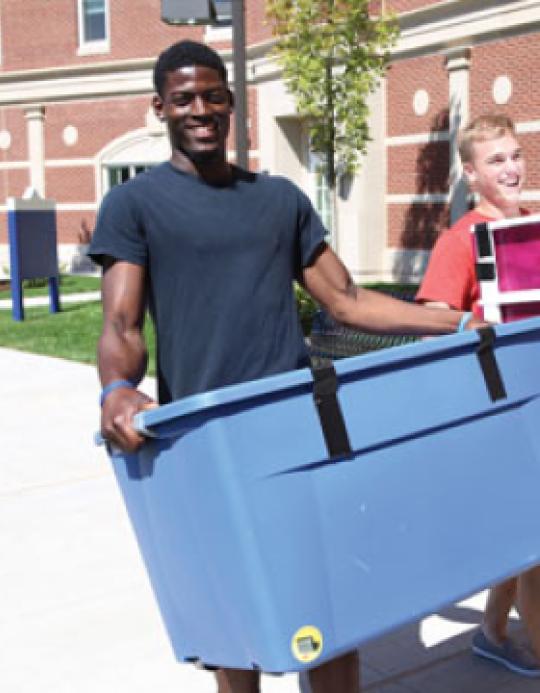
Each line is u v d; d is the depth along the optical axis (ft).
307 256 7.66
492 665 10.21
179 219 7.08
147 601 12.26
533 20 44.24
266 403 5.93
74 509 15.81
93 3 70.54
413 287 49.44
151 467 6.31
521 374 7.04
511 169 8.87
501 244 8.13
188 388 7.26
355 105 41.50
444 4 48.65
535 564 7.14
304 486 6.07
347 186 55.11
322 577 6.12
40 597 12.40
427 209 52.24
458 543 6.72
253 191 7.32
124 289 7.07
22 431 21.20
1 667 10.65
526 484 7.09
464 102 48.96
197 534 6.14
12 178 76.23
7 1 73.31
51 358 30.76
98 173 72.02
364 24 40.63
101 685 10.22
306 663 6.05
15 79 74.13
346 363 6.14
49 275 42.70
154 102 7.45
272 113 61.41
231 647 6.32
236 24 25.82
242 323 7.17
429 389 6.55
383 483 6.38
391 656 10.51
